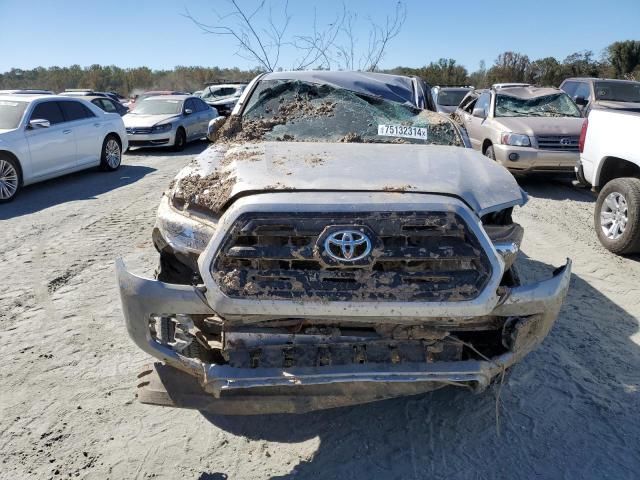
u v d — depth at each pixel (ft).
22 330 14.02
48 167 31.96
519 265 18.78
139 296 8.87
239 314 8.57
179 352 9.27
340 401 8.93
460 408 11.05
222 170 10.59
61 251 20.17
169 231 9.90
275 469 9.43
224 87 77.30
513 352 9.22
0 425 10.41
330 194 9.00
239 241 8.66
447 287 8.52
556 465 9.46
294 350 8.85
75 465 9.43
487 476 9.22
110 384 11.78
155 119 49.75
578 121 31.76
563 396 11.37
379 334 8.98
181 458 9.65
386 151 11.98
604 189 20.68
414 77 17.02
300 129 14.25
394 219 8.59
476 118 36.37
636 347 13.41
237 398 8.89
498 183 10.46
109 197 29.84
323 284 8.46
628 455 9.70
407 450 9.87
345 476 9.25
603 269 18.65
